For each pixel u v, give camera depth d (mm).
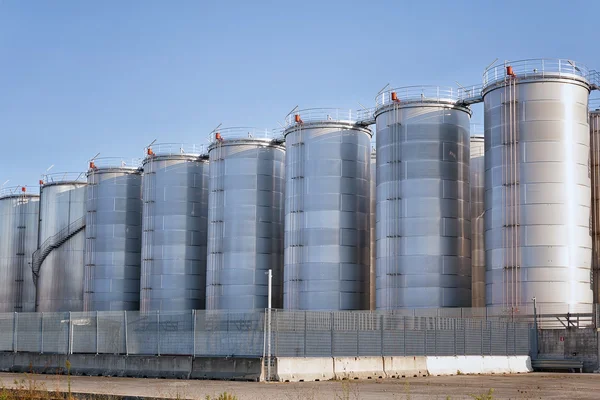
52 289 98062
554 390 32375
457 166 66938
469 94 67688
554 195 59969
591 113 69312
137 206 93875
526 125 61031
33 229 105500
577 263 59844
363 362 40188
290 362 37125
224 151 80188
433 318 46969
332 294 70625
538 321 57250
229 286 78250
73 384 34969
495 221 61938
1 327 48781
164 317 41062
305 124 73125
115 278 91875
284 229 76312
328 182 71938
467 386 34375
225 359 37875
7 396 26719
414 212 65875
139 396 26938
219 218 79688
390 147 67562
